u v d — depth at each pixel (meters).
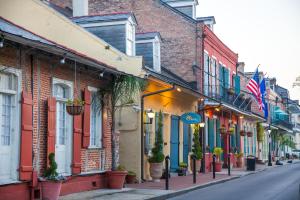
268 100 53.66
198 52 30.02
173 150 25.50
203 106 29.86
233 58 38.34
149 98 21.97
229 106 32.41
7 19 14.69
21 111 12.79
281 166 41.97
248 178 25.81
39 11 16.00
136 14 30.91
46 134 13.86
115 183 17.02
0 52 12.13
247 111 40.03
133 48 22.67
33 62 13.42
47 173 13.31
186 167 26.03
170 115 24.88
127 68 20.19
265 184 21.70
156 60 25.97
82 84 16.06
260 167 37.09
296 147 81.81
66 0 28.69
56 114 14.73
